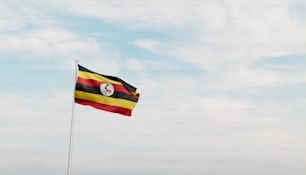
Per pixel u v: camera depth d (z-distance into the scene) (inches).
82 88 919.7
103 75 941.8
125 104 952.9
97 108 930.7
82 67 928.9
